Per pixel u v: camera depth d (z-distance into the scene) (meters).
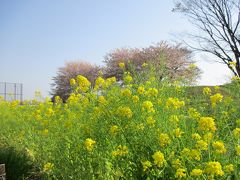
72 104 6.14
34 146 5.53
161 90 5.69
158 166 3.20
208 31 18.30
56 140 4.92
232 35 17.84
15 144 6.43
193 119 4.20
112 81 6.02
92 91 5.43
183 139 3.57
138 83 6.70
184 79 6.56
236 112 5.23
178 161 3.09
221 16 17.86
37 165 5.01
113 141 4.04
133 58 24.67
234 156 3.39
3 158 4.85
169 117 4.01
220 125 4.45
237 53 17.84
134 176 3.58
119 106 4.58
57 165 4.49
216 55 18.25
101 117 4.58
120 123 4.09
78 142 4.37
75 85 6.20
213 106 4.75
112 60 26.41
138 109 4.36
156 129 3.78
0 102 10.90
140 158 3.60
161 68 6.98
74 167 4.21
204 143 3.10
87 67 32.31
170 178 3.19
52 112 5.84
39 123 6.36
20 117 7.42
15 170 4.77
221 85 6.96
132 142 3.78
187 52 23.75
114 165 3.87
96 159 4.07
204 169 2.87
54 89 32.09
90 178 3.98
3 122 7.74
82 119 5.20
